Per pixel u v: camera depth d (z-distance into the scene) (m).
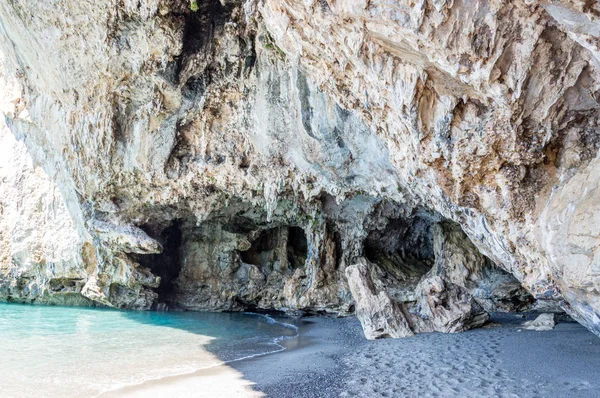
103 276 18.39
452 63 5.96
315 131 12.23
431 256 18.94
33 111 16.36
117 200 17.27
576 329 10.70
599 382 6.53
